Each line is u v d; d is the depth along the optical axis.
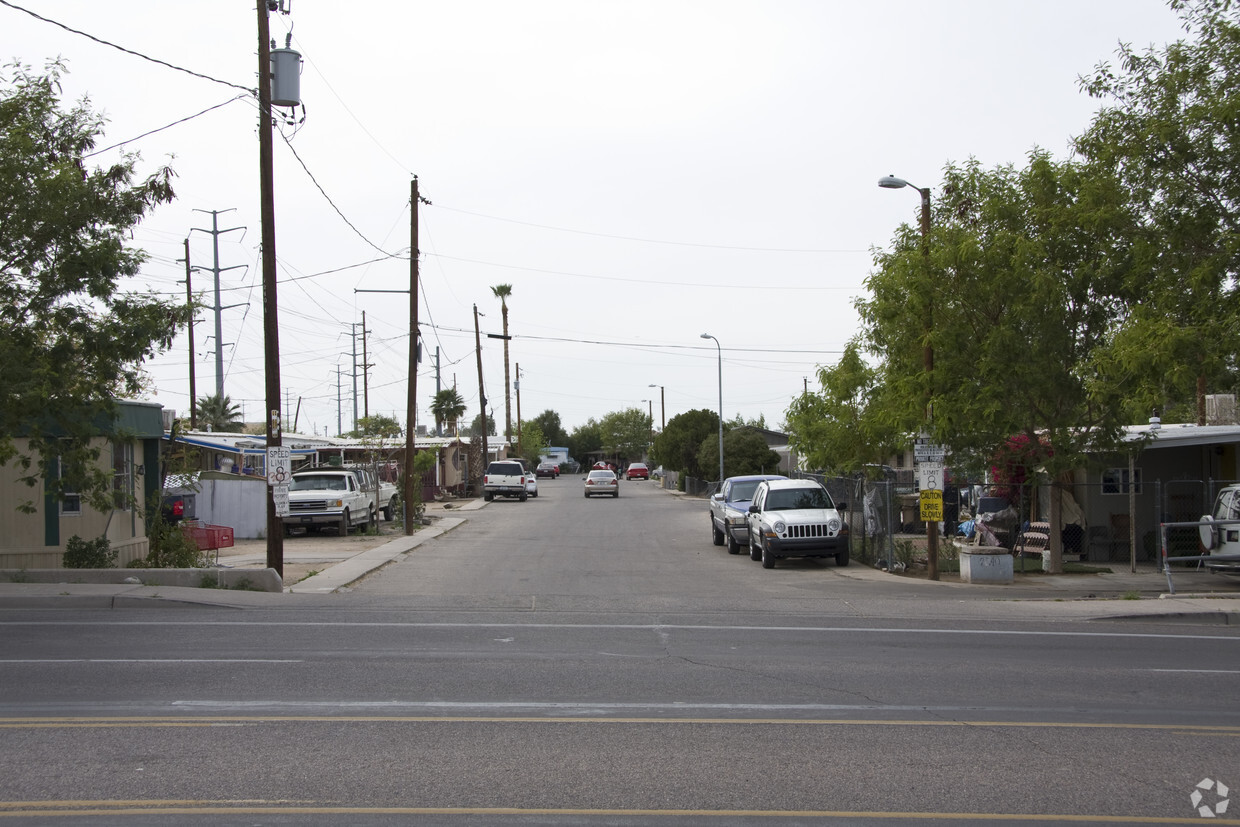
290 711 7.94
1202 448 22.34
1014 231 18.53
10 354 14.35
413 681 9.15
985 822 5.56
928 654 10.88
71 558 18.19
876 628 12.95
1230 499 18.44
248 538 29.69
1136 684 9.27
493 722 7.64
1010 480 23.05
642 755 6.78
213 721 7.60
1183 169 16.08
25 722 7.53
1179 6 15.80
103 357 15.79
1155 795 6.04
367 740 7.09
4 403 14.64
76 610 14.02
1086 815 5.69
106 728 7.37
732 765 6.57
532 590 17.86
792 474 31.08
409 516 31.25
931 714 8.03
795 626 13.09
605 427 127.44
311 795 5.89
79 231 15.55
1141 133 16.12
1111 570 20.31
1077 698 8.66
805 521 21.62
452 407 80.19
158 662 9.97
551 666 9.97
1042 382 17.97
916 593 17.34
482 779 6.23
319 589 17.48
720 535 28.28
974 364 18.52
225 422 56.53
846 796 5.96
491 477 55.66
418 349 32.25
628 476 101.19
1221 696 8.77
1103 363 16.81
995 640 11.97
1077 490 22.80
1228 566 17.55
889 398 21.12
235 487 29.75
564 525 36.50
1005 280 17.80
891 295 19.22
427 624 12.96
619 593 17.34
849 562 23.25
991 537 20.61
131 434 17.70
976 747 7.05
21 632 11.93
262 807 5.68
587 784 6.14
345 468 33.38
